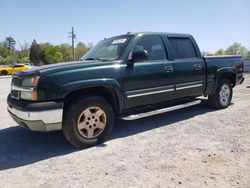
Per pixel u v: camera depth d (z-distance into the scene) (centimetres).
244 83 1490
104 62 462
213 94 672
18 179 341
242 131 507
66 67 422
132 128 550
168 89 546
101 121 455
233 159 379
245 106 745
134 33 525
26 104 403
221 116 627
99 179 333
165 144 448
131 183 320
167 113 672
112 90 463
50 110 400
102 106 450
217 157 387
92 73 435
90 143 442
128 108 497
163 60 544
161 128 543
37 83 398
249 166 356
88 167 369
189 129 529
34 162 393
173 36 583
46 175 350
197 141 457
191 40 623
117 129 546
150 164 370
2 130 566
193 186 308
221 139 464
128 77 479
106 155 409
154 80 518
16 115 430
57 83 404
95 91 466
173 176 333
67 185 322
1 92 1323
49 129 414
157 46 545
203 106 742
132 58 473
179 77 564
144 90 505
